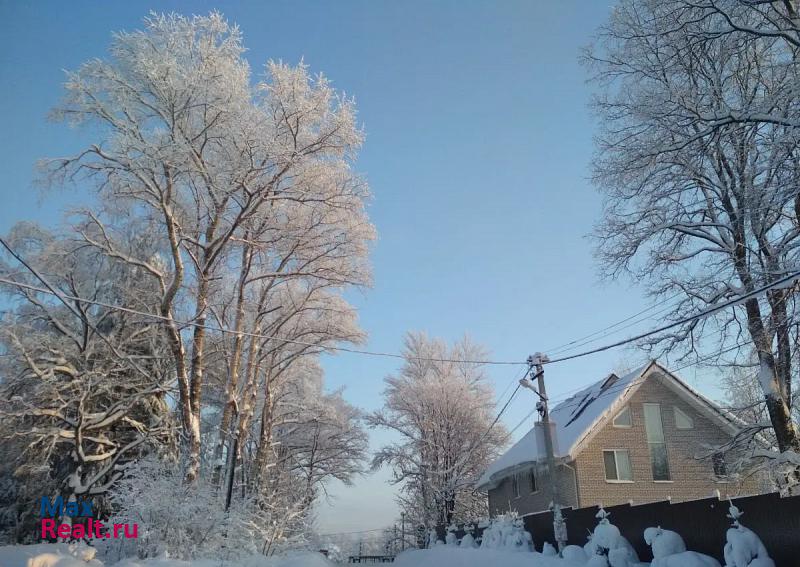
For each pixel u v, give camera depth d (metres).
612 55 17.66
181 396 21.00
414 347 46.06
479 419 42.75
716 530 12.55
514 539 21.08
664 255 17.14
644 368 26.78
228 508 21.08
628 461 26.03
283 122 22.62
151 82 20.16
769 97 13.69
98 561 14.43
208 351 30.44
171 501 17.84
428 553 27.53
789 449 15.26
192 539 18.30
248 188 22.33
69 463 27.86
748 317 16.02
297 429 44.03
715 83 15.37
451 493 40.88
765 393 15.89
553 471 18.06
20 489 28.00
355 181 24.66
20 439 26.62
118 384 27.42
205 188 23.05
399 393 43.81
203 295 22.59
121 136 19.66
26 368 25.78
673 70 16.17
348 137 23.14
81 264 27.75
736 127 14.71
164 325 21.20
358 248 26.86
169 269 29.12
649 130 16.42
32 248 26.97
